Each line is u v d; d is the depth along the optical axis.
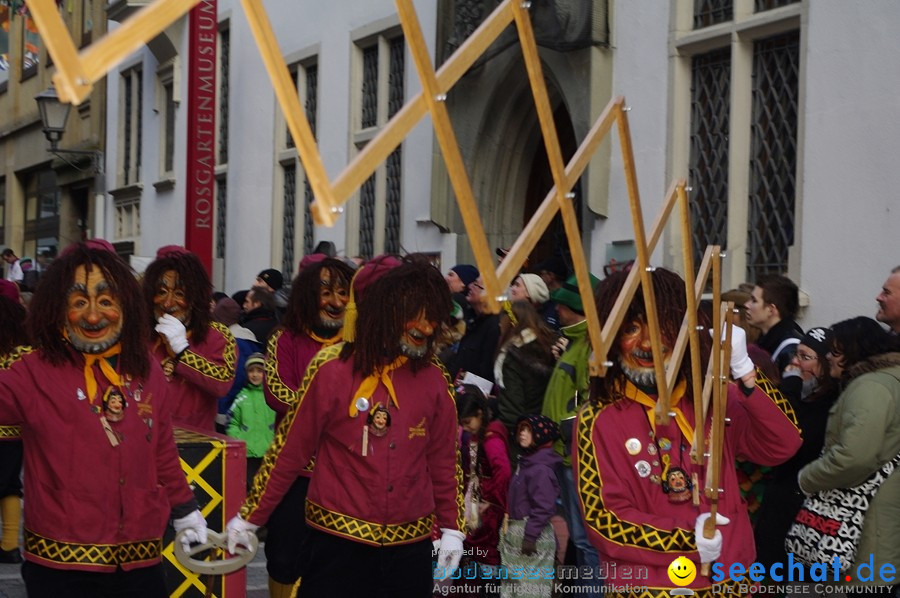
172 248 6.79
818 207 9.35
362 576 4.77
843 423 5.59
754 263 10.23
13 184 30.78
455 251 13.79
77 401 4.41
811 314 9.36
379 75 15.41
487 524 7.12
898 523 5.63
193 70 17.98
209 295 6.79
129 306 4.47
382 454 4.73
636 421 4.02
